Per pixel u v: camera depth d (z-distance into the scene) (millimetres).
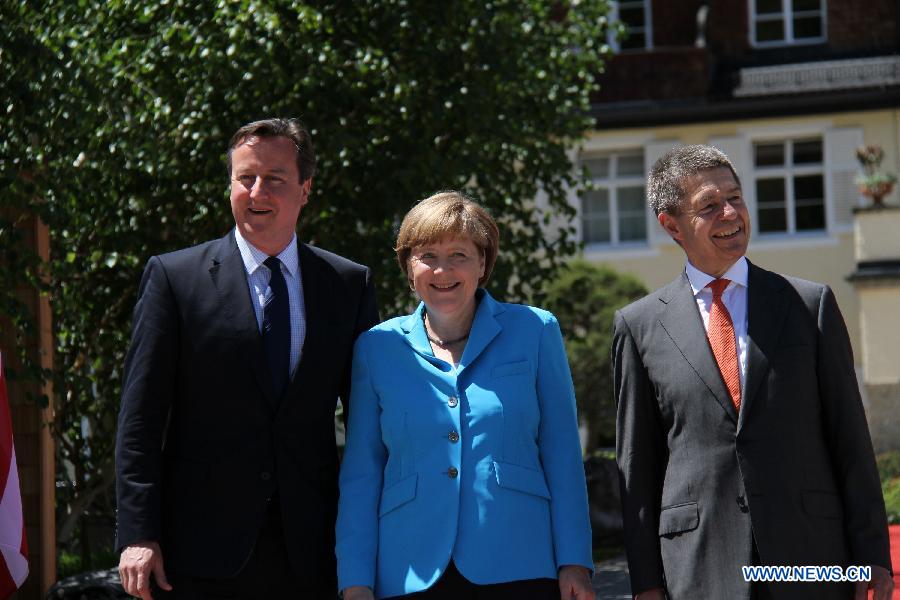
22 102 11906
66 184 12852
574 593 7039
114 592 12719
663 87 39656
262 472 7527
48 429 13609
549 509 7234
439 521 7043
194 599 7430
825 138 39375
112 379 15617
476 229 7387
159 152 13977
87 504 15883
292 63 13961
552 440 7391
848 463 7020
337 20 15148
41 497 13430
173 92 13844
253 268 7867
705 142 39938
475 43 16109
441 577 7000
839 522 6980
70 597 12688
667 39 42062
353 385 7668
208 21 13664
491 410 7207
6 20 12367
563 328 19688
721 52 42031
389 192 15055
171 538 7496
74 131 12641
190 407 7625
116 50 13195
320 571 7637
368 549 7219
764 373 7043
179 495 7539
